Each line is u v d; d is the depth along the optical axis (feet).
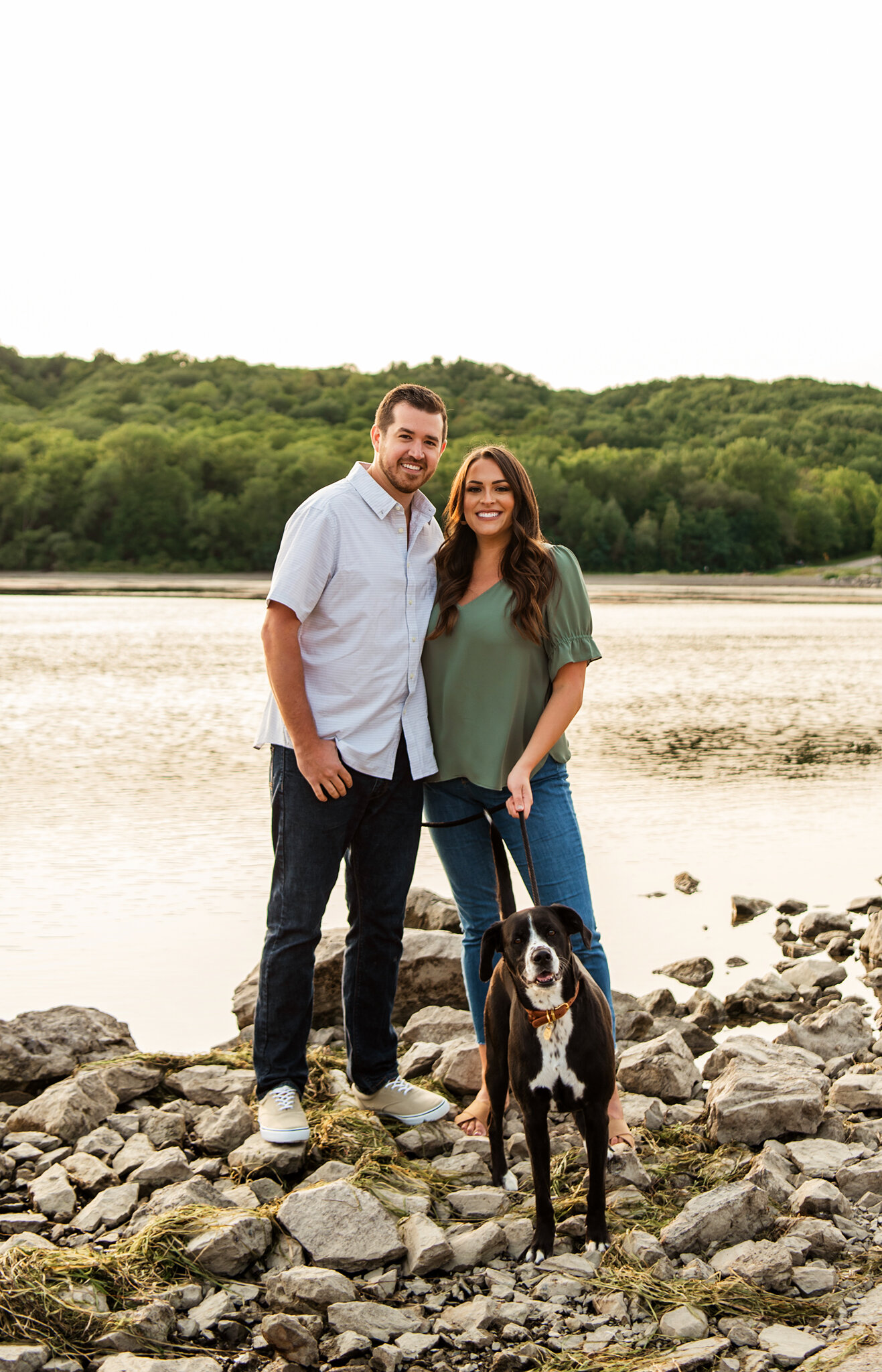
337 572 12.67
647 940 21.65
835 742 45.42
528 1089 10.77
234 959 19.75
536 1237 10.68
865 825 31.01
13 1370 8.71
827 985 19.12
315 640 12.87
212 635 102.06
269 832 29.43
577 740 45.85
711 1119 12.90
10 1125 13.10
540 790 13.55
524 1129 13.03
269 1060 12.91
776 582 347.15
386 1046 13.56
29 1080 14.26
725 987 19.22
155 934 21.08
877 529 477.77
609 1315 9.53
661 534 422.82
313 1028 17.03
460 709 13.25
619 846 28.53
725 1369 8.70
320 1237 10.40
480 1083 14.25
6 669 71.36
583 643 13.19
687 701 59.16
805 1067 14.46
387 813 13.25
